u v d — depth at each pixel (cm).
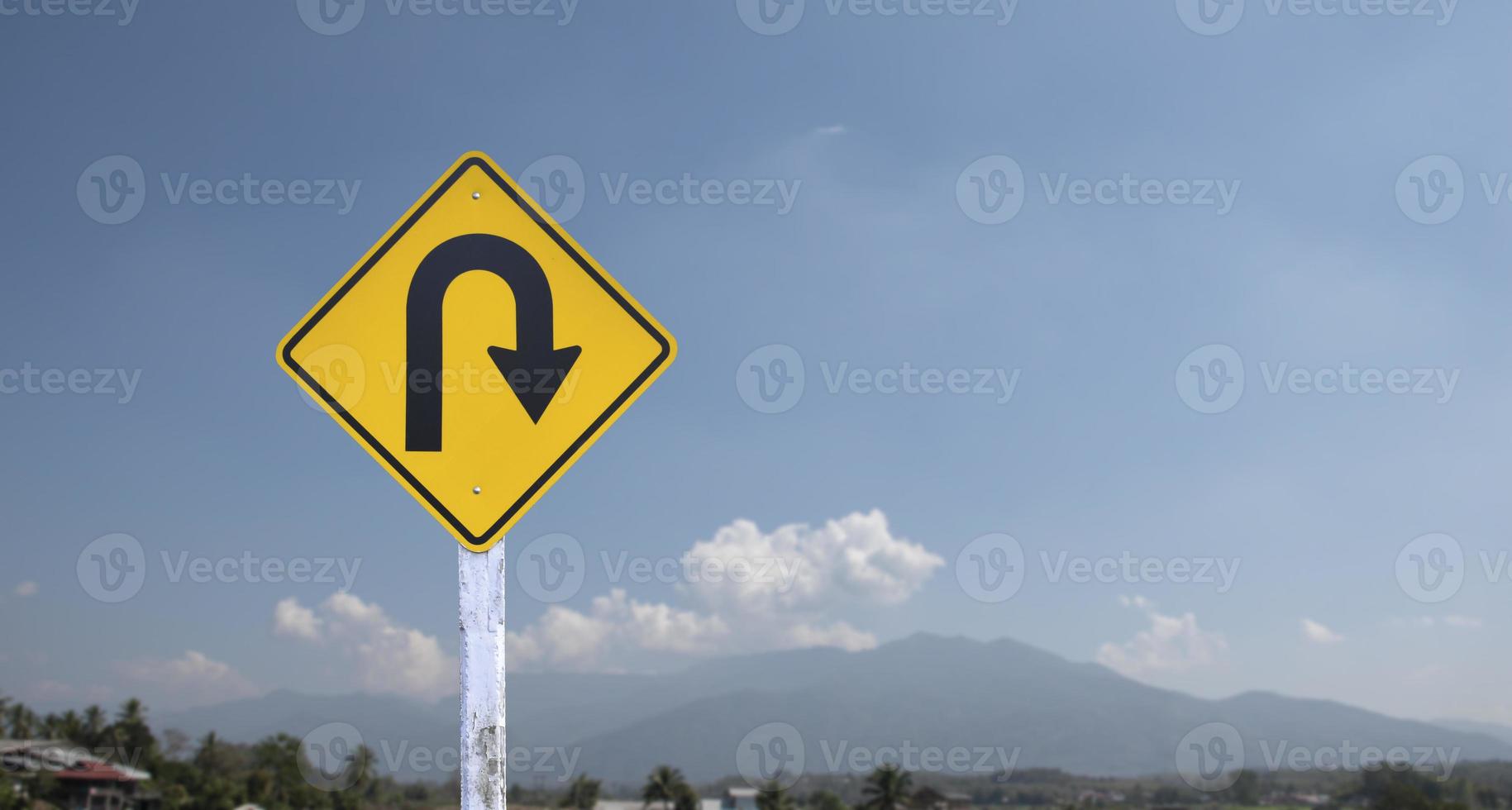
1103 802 19375
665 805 13475
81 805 8756
